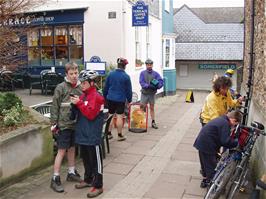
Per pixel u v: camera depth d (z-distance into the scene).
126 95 6.38
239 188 3.89
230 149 3.91
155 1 13.46
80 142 3.94
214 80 4.52
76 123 4.01
